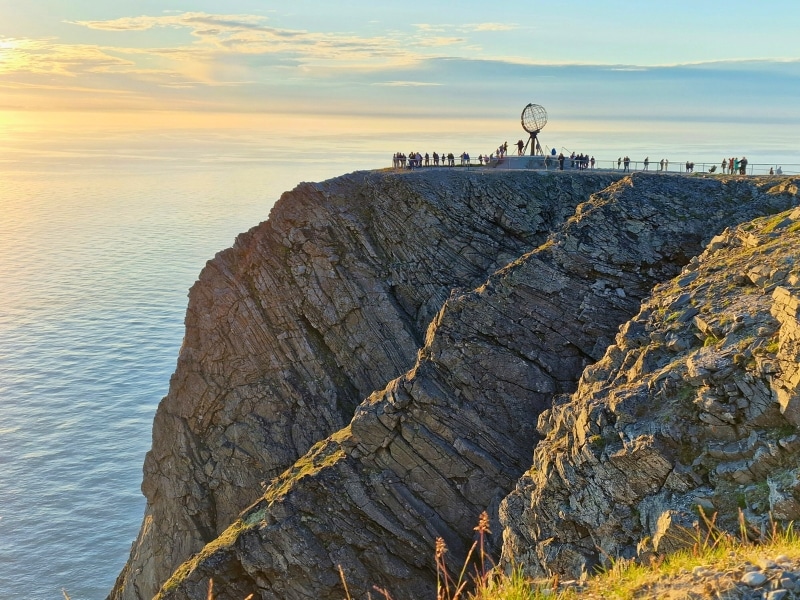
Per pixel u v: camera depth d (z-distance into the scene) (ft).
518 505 90.53
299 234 174.09
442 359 120.16
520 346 118.01
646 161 196.54
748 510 63.93
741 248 98.89
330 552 115.03
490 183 171.63
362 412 120.67
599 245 121.39
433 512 114.93
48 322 488.85
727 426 69.82
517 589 50.31
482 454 113.60
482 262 164.45
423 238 169.07
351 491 117.39
